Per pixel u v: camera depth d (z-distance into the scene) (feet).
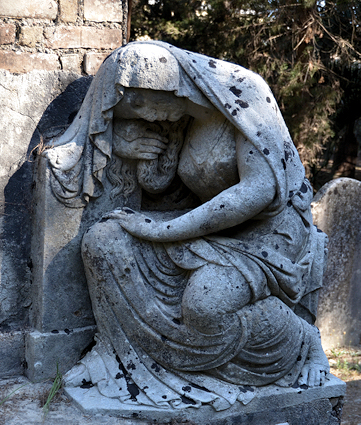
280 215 6.95
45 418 6.08
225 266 6.51
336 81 21.72
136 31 23.89
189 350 6.55
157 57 6.38
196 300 6.31
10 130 7.07
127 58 6.38
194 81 6.53
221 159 6.75
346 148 27.66
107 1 7.72
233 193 6.43
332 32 22.61
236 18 21.70
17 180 7.19
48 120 7.33
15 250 7.28
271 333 6.59
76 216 7.03
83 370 6.81
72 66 7.57
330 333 14.30
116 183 7.25
